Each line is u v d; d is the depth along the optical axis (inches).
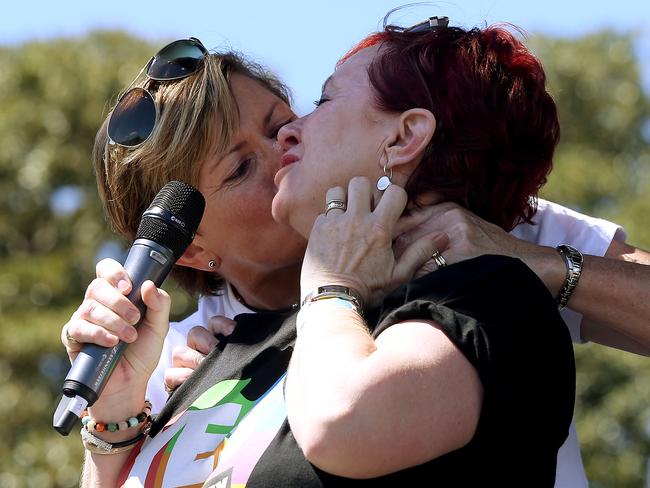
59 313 528.7
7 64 591.2
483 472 127.0
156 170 177.8
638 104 623.8
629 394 505.0
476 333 127.3
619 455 501.0
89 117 572.7
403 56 147.0
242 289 182.2
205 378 152.1
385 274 138.7
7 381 513.0
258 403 140.6
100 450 152.9
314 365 128.3
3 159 566.9
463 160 144.7
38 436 500.7
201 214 157.0
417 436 123.7
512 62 148.3
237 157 176.2
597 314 156.8
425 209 145.6
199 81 177.5
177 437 144.5
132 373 152.9
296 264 178.2
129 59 592.4
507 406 126.6
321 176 147.6
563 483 165.0
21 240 561.6
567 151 599.5
